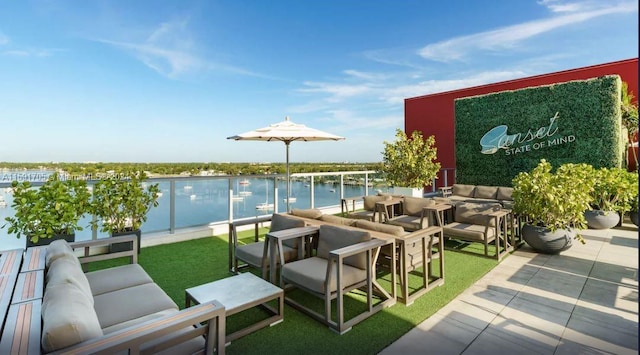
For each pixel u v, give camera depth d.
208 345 1.64
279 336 2.41
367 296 2.70
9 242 3.88
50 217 3.74
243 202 6.11
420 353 2.19
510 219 4.80
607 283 3.39
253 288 2.47
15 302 1.68
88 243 2.80
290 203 6.81
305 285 2.67
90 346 1.29
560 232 4.27
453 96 11.72
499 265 4.01
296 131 5.43
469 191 7.41
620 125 7.17
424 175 8.48
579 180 4.31
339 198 7.97
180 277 3.63
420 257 3.37
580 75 9.16
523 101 8.42
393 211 5.79
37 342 1.31
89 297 1.78
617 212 6.24
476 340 2.34
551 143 7.98
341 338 2.38
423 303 2.94
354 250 2.53
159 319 1.52
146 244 4.86
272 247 3.00
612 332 2.44
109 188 4.32
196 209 5.51
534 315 2.71
